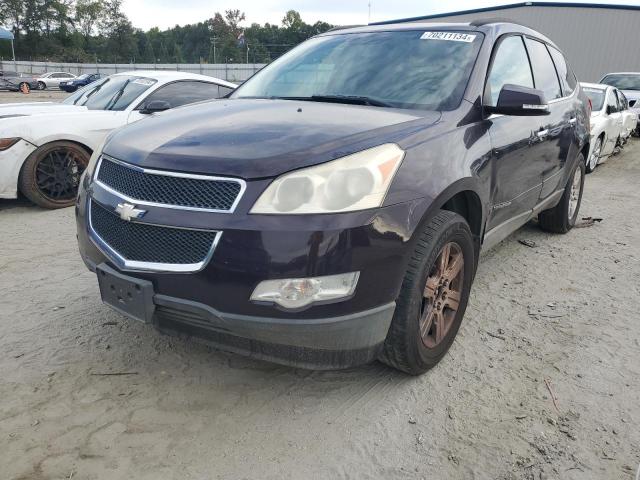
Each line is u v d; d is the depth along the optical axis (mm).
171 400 2605
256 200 2180
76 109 6781
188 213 2242
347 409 2578
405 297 2457
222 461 2230
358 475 2182
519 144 3451
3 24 79000
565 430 2465
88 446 2285
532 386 2793
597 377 2893
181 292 2266
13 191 5879
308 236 2137
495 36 3572
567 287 4102
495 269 4438
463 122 2953
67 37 85438
